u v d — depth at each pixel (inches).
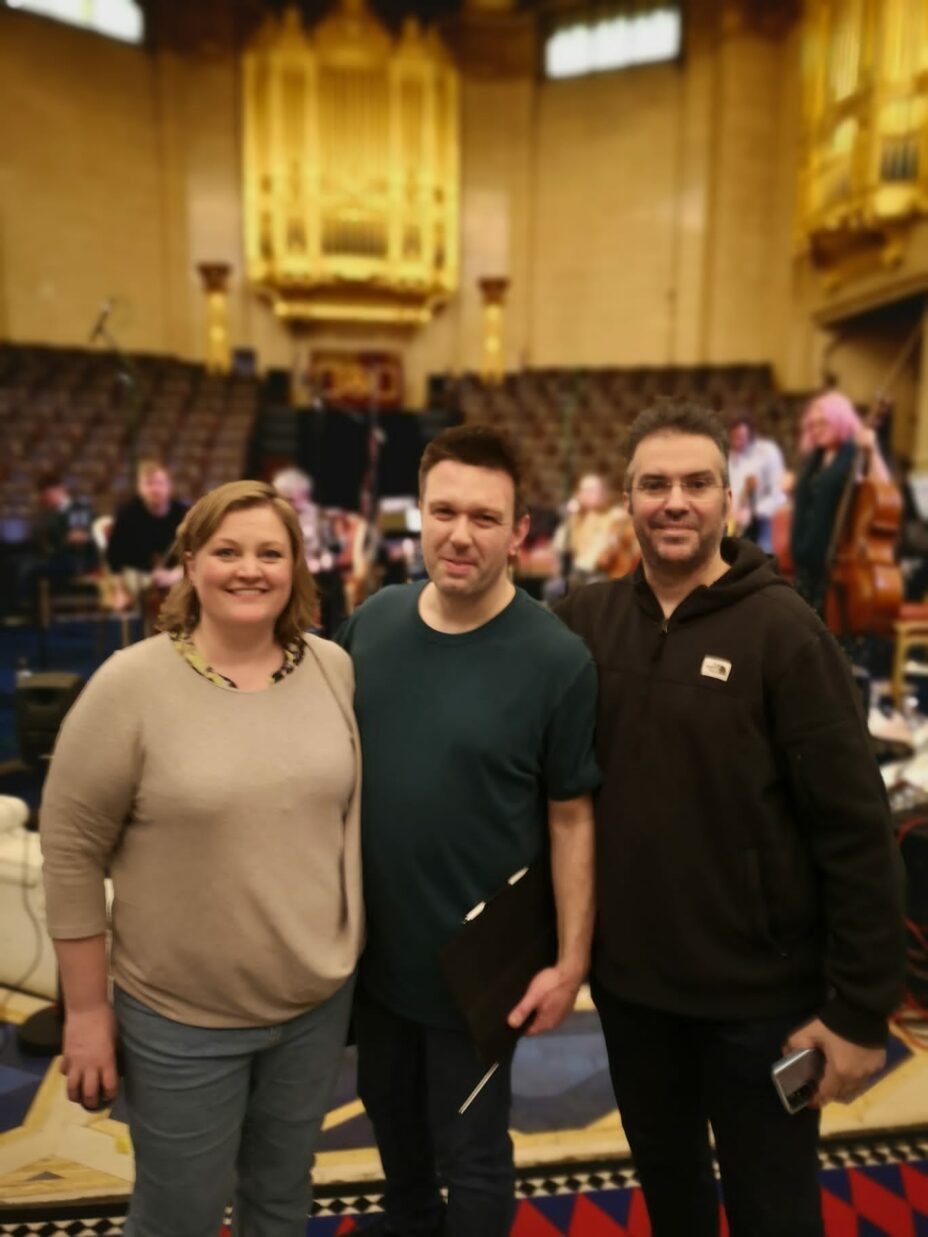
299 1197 58.5
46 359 491.8
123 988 52.1
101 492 402.3
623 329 598.9
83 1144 80.4
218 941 50.2
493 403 540.4
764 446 226.5
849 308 489.4
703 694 53.1
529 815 57.7
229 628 51.7
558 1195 75.7
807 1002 54.1
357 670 59.2
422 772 55.9
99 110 550.0
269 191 580.4
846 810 50.3
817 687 51.0
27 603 333.4
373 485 266.4
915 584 288.0
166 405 484.4
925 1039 95.7
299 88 571.2
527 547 365.7
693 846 53.0
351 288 599.2
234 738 50.4
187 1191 52.7
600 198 596.4
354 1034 64.6
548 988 56.2
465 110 605.9
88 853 50.4
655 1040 57.7
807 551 173.5
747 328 566.6
